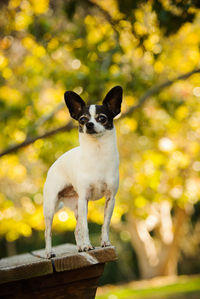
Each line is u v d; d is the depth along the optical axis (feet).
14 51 33.32
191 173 40.96
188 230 70.69
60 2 28.53
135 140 40.98
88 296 11.77
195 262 72.43
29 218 41.06
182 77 26.55
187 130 37.99
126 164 41.68
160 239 62.85
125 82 28.94
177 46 31.94
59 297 11.52
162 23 18.28
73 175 13.28
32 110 32.19
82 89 28.07
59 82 29.91
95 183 12.83
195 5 17.69
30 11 28.89
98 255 11.44
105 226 12.96
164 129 36.55
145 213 45.52
